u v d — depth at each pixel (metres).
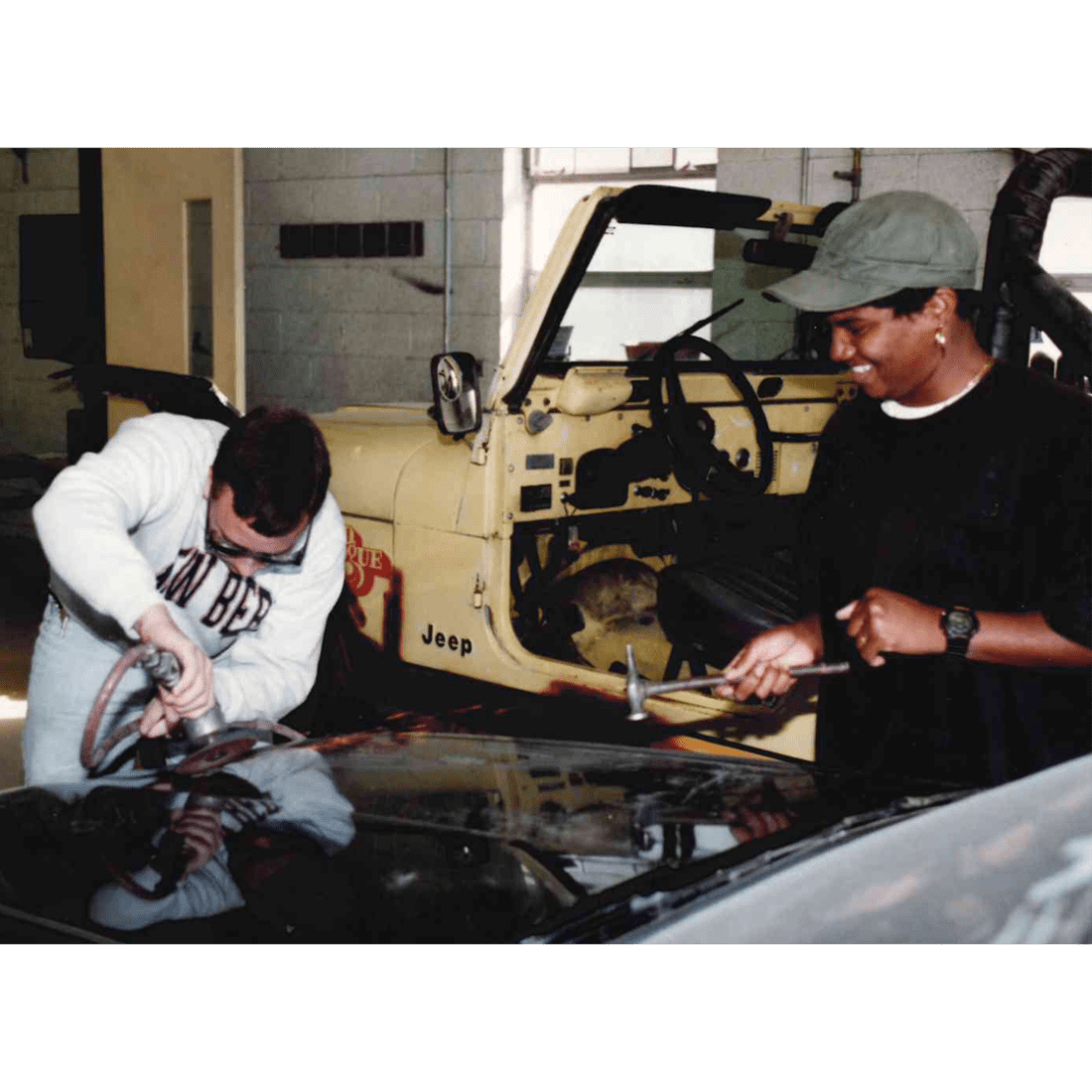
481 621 2.71
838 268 1.59
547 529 2.82
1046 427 1.58
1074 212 4.25
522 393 2.64
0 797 1.44
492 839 1.25
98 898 1.17
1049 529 1.57
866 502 1.73
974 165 4.30
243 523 1.71
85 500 1.74
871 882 1.10
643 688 1.71
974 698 1.68
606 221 2.57
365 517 2.93
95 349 5.81
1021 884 1.08
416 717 2.89
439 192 5.58
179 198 5.04
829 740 1.86
